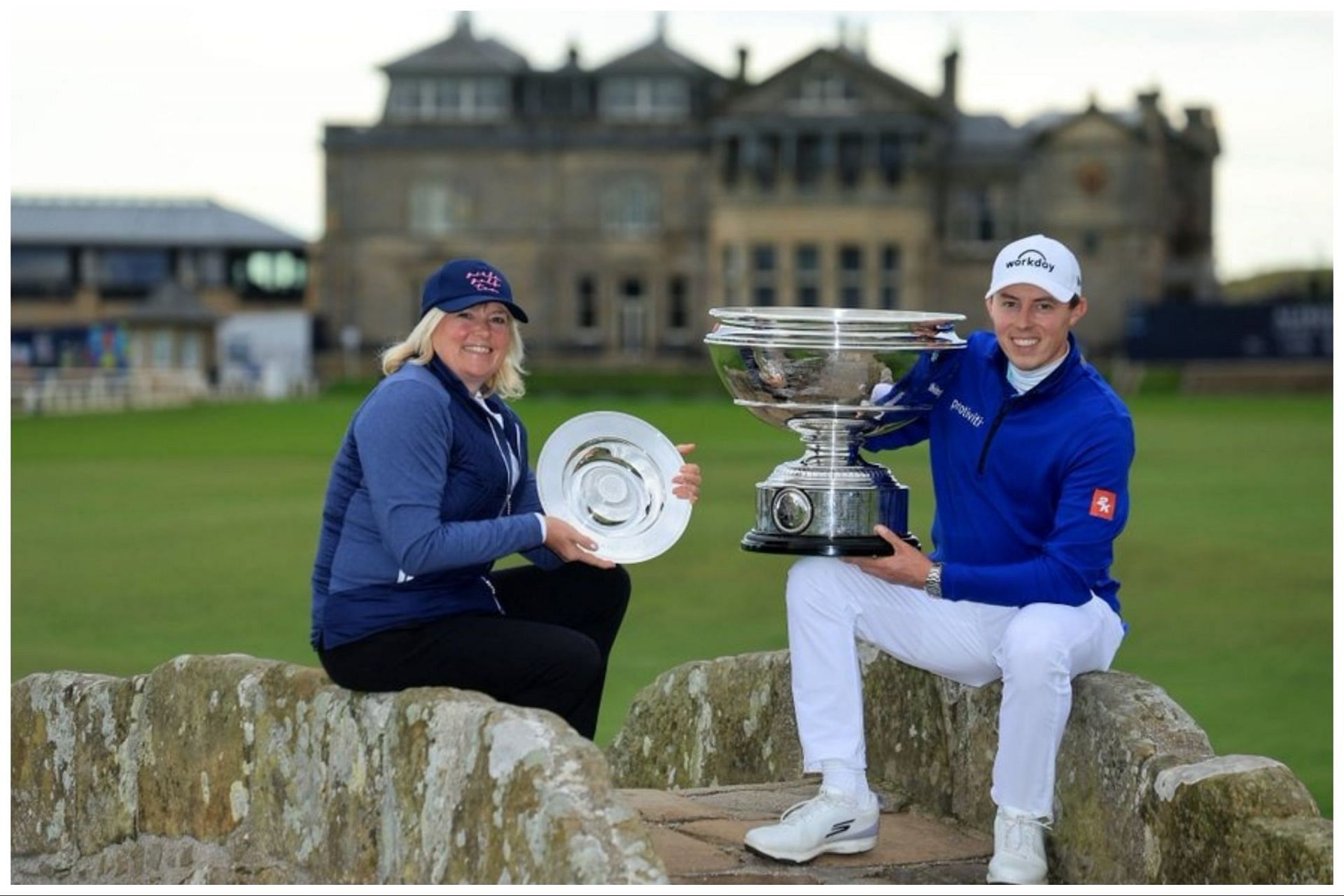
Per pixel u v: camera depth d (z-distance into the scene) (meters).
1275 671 18.78
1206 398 92.94
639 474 7.40
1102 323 109.88
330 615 6.74
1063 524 6.80
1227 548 29.84
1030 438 6.92
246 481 44.19
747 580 25.84
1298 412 77.25
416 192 114.69
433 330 6.84
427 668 6.67
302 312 117.44
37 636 21.36
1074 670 6.84
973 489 7.08
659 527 7.33
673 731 9.00
